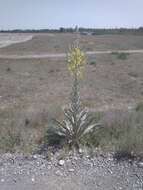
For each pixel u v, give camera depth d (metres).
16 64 11.81
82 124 2.23
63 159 1.95
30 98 5.66
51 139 2.25
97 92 6.35
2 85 7.21
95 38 31.30
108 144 2.19
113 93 6.30
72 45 2.15
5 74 9.27
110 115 2.93
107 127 2.50
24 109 4.28
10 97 5.79
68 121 2.26
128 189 1.60
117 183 1.66
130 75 9.11
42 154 2.04
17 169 1.82
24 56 15.00
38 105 4.87
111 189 1.60
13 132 2.46
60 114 3.26
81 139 2.19
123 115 2.91
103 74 9.14
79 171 1.79
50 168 1.83
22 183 1.66
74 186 1.63
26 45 22.47
